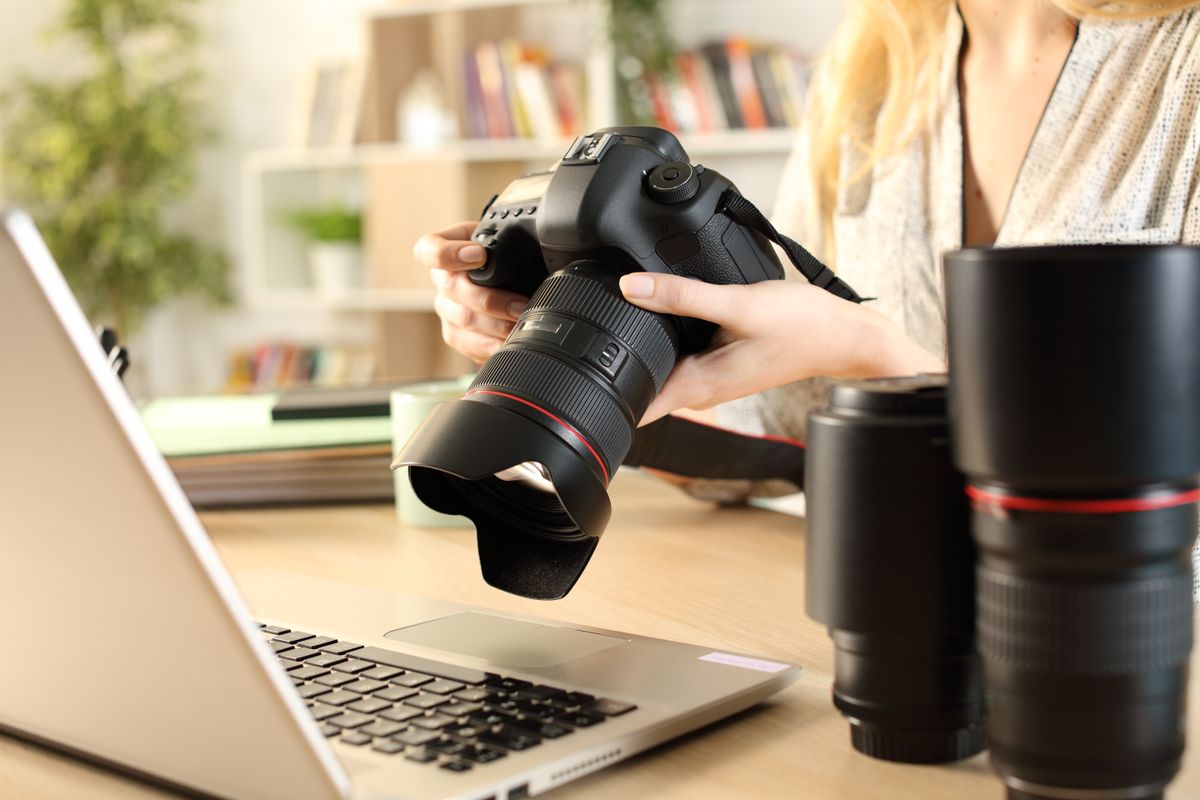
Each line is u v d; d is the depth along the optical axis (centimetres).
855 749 55
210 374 433
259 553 100
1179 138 114
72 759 56
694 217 72
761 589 85
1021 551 43
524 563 68
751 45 299
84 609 47
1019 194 121
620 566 92
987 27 125
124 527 43
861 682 53
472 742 53
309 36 399
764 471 105
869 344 78
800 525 105
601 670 63
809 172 139
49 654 51
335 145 364
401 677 62
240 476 117
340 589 83
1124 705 42
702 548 97
